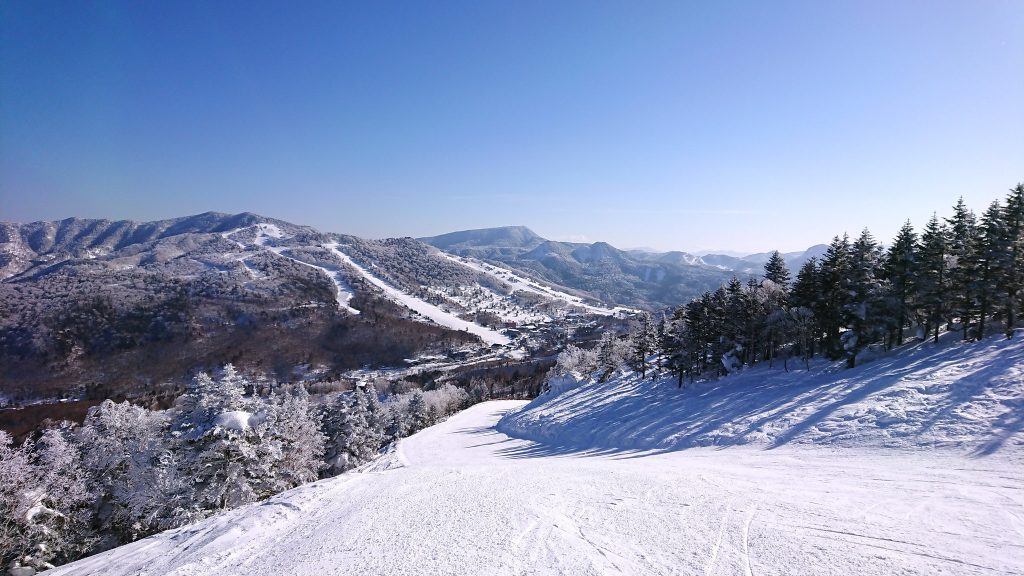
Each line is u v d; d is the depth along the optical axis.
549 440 49.00
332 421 51.56
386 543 10.80
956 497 12.83
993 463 16.98
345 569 9.48
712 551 9.07
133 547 15.50
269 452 28.34
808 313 45.50
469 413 89.12
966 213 38.47
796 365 44.53
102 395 163.25
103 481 31.67
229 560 11.84
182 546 14.01
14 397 159.00
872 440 22.86
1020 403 21.56
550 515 12.07
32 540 25.95
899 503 12.34
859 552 8.70
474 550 9.84
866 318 39.44
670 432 35.88
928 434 21.58
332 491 18.42
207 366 196.75
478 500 14.31
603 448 38.88
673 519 11.31
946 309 37.56
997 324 35.88
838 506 12.15
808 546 9.12
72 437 33.12
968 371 27.23
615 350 78.56
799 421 28.55
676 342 51.53
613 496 14.05
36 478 26.86
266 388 171.12
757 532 10.07
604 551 9.35
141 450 30.17
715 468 20.55
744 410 35.16
